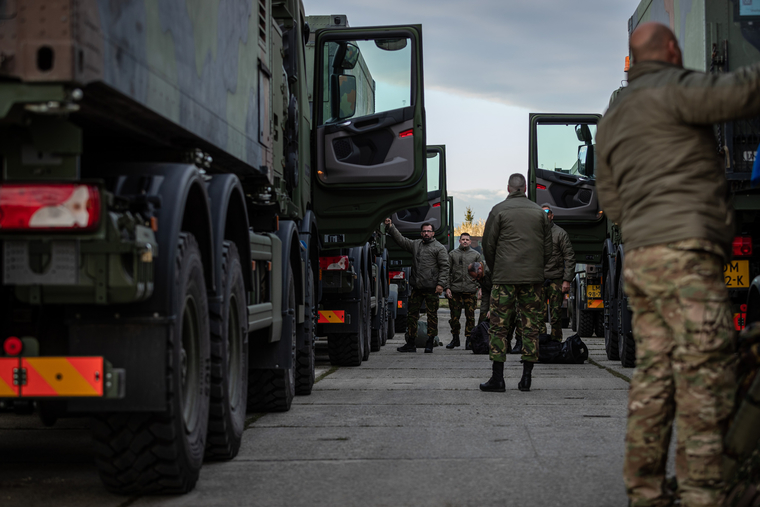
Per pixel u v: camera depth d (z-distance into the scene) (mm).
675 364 2826
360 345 9984
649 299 2943
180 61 3555
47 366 3045
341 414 6027
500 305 7355
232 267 4508
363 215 8844
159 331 3201
